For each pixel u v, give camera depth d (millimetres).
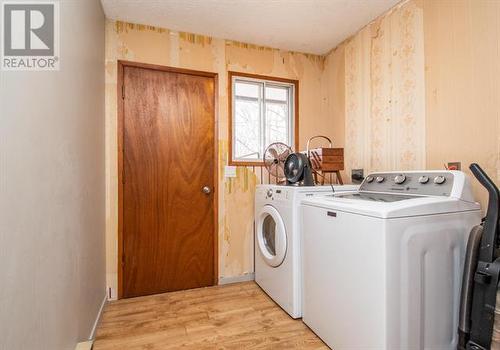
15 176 758
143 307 2129
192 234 2508
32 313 836
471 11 1612
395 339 1224
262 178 2736
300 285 1901
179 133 2467
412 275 1264
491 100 1523
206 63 2555
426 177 1634
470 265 1311
